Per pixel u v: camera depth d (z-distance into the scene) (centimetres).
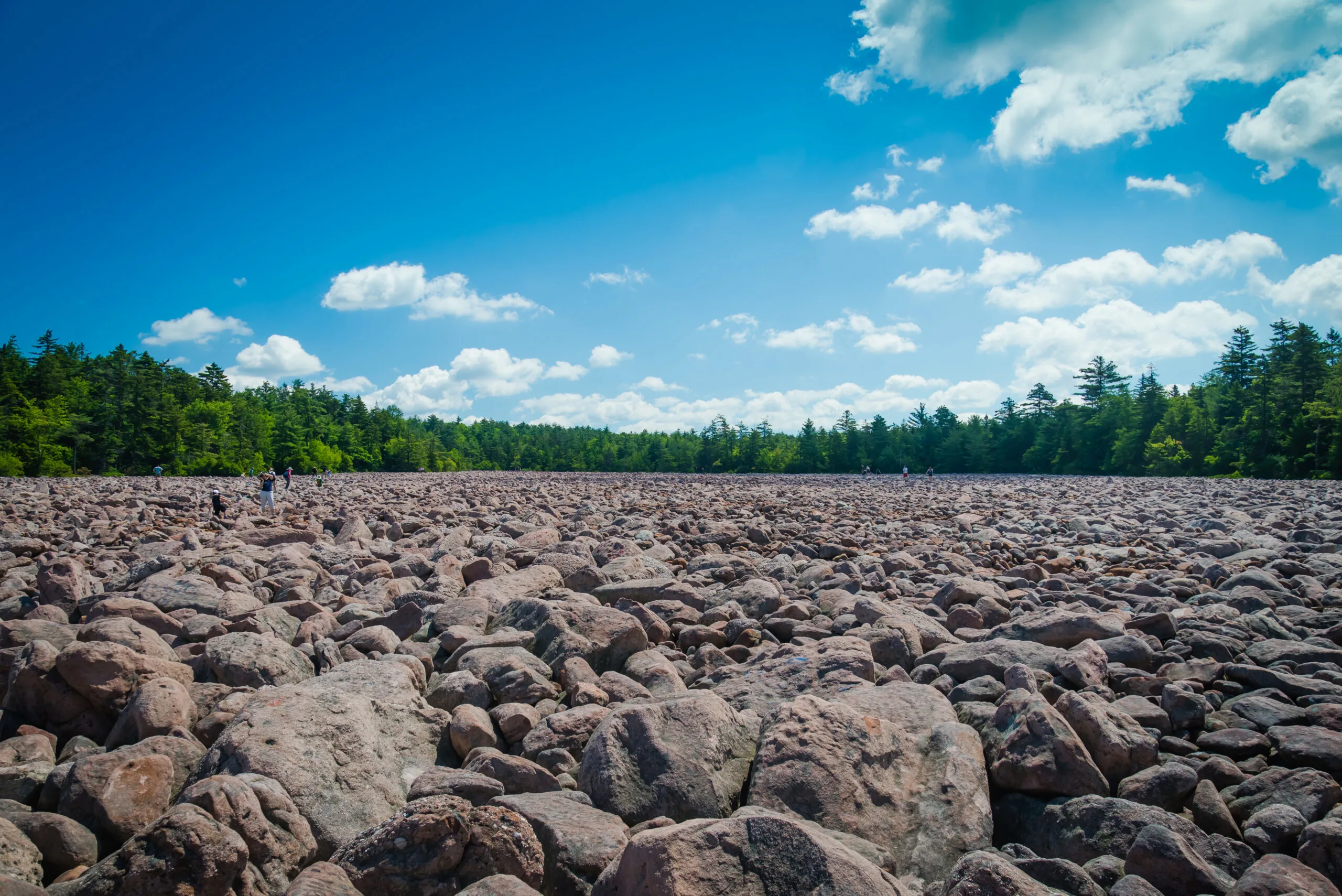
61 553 1475
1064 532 2061
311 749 479
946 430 12069
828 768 455
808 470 12706
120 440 8812
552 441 16700
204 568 1023
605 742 494
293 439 11094
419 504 2819
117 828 434
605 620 775
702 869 333
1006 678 619
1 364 8756
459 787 468
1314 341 7469
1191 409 8606
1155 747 512
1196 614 921
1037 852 446
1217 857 418
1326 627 895
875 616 866
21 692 578
